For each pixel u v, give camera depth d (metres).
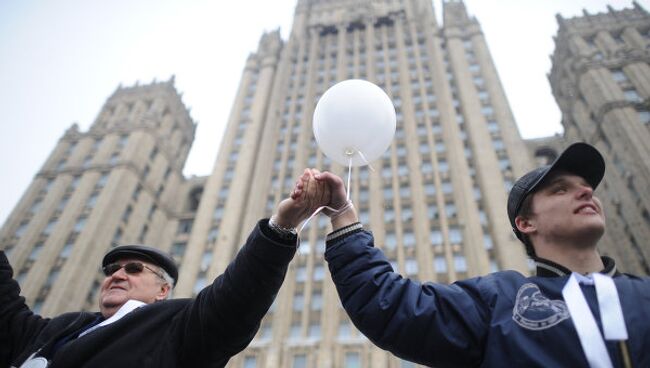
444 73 44.84
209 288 3.03
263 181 39.81
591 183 2.79
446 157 37.69
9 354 3.83
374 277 2.58
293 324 28.58
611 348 1.91
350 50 53.41
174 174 52.91
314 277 30.77
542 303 2.17
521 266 27.95
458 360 2.30
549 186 2.77
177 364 2.88
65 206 40.69
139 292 3.91
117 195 40.69
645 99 33.34
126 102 54.84
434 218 33.28
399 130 40.91
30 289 33.09
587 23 43.66
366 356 25.61
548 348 1.98
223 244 35.75
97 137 48.44
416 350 2.36
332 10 60.88
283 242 2.91
